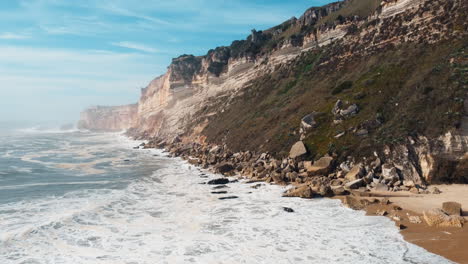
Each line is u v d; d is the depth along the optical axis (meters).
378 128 34.50
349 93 43.06
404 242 16.92
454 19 42.56
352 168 31.36
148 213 23.62
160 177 39.28
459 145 28.33
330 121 40.03
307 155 36.56
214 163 48.12
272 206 24.86
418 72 38.47
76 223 21.23
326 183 30.38
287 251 16.42
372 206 23.47
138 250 16.92
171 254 16.36
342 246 16.83
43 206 25.70
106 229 20.19
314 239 17.94
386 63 45.00
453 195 24.88
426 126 30.72
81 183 35.69
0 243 17.86
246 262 15.29
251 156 44.84
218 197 28.20
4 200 27.77
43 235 19.08
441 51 39.38
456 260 14.65
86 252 16.75
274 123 49.84
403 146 30.20
